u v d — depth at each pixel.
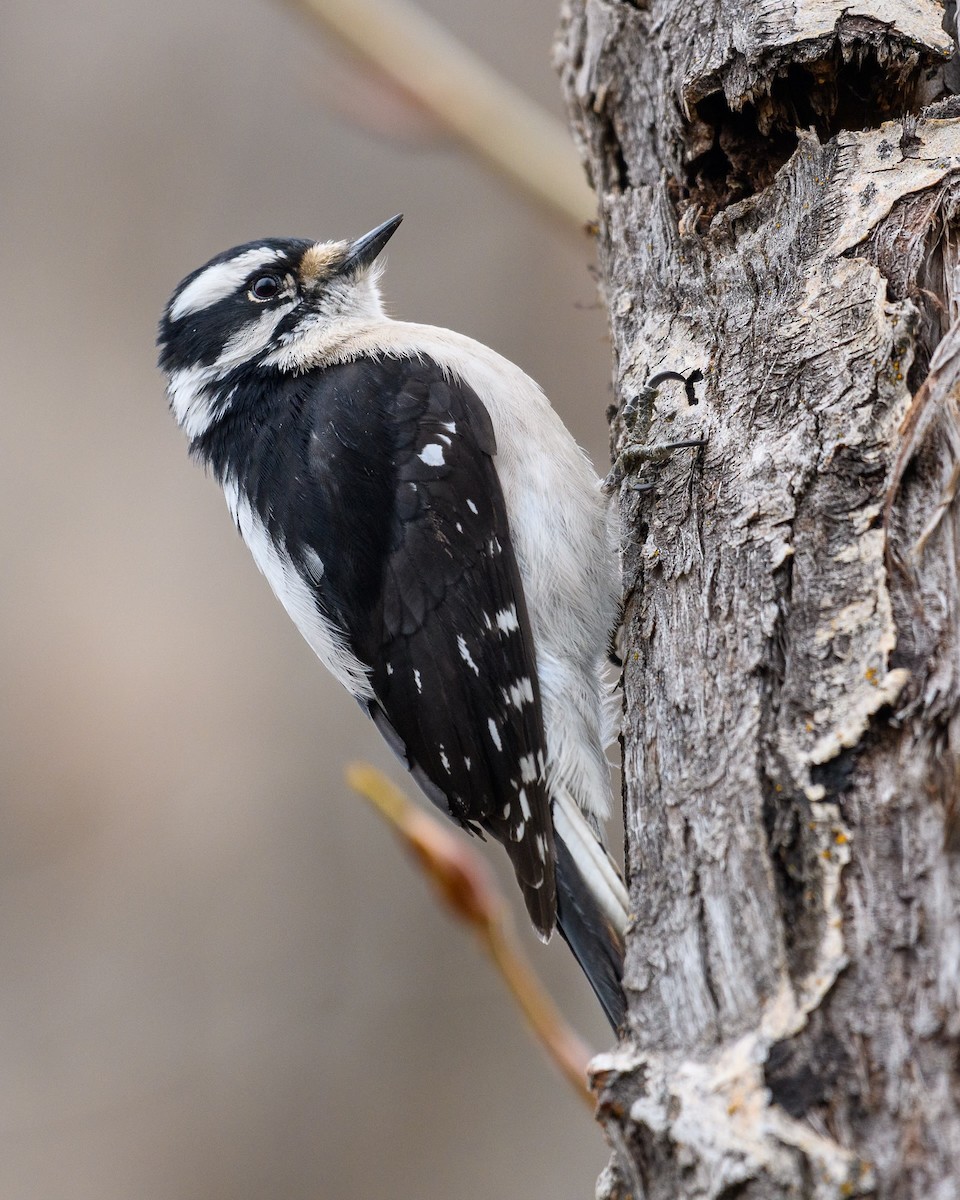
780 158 8.22
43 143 17.47
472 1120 14.25
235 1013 14.70
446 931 15.01
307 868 15.32
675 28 8.48
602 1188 5.95
